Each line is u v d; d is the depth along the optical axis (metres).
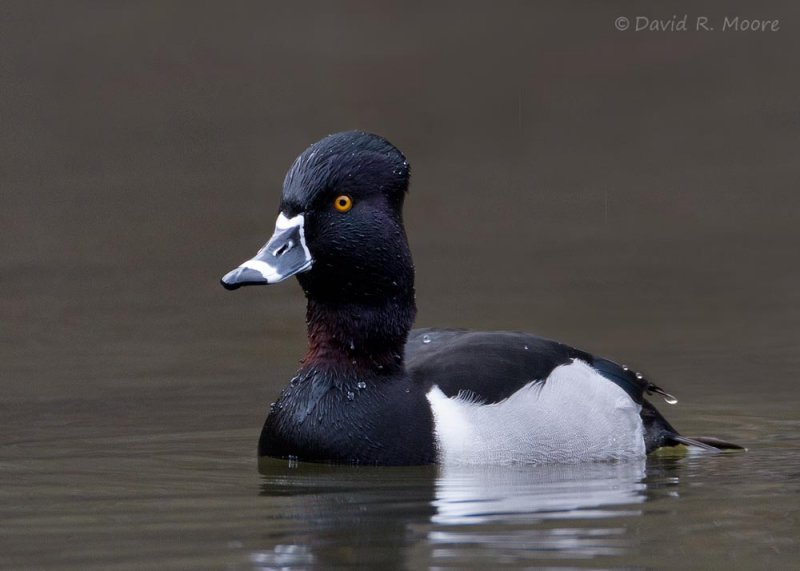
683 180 20.30
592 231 18.33
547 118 22.38
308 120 21.86
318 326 9.35
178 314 14.72
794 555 7.19
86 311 14.75
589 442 9.58
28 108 22.22
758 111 22.67
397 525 7.78
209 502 8.34
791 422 10.86
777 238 17.81
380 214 9.21
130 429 10.43
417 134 21.55
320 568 6.99
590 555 7.18
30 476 9.05
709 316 14.63
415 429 9.12
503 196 19.64
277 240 9.10
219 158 20.50
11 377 12.23
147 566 7.05
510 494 8.49
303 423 9.22
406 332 9.35
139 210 18.47
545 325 14.27
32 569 7.00
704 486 8.77
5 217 18.16
